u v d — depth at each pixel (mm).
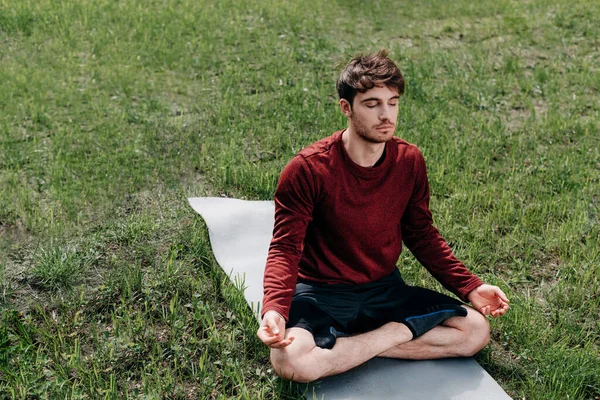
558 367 3578
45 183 5270
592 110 6668
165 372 3580
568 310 4121
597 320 4043
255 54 7695
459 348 3590
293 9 8953
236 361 3594
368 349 3420
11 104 6504
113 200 5070
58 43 7844
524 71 7445
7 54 7594
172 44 7957
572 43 8141
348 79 3244
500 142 5938
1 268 4305
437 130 6137
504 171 5609
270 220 4805
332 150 3377
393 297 3621
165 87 7008
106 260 4426
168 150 5770
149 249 4500
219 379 3549
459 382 3492
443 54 7746
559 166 5562
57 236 4648
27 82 6965
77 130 6082
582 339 3879
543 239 4734
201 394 3453
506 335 3826
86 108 6555
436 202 5152
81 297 4031
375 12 9102
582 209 5043
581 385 3539
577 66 7547
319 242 3535
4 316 3920
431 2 9461
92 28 8320
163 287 4156
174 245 4504
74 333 3818
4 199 5031
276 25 8492
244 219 4789
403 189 3498
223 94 6812
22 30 8203
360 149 3334
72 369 3590
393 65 3266
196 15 8695
